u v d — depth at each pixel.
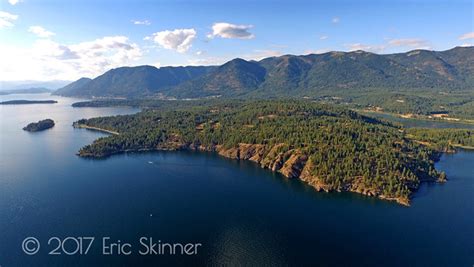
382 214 179.88
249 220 174.25
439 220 172.38
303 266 135.62
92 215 179.38
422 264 136.12
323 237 157.25
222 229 164.88
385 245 149.50
